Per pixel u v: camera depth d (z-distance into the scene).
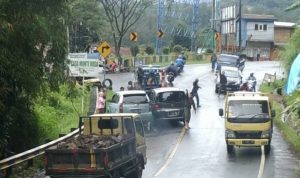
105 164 14.93
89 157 15.02
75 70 32.59
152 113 32.22
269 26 109.31
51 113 30.80
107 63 69.69
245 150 25.30
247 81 50.22
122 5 78.25
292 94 25.45
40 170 19.89
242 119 24.05
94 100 34.84
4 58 16.66
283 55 48.81
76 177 15.09
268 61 97.06
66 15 19.56
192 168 20.95
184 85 55.09
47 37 18.78
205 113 38.12
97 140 16.19
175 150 25.11
